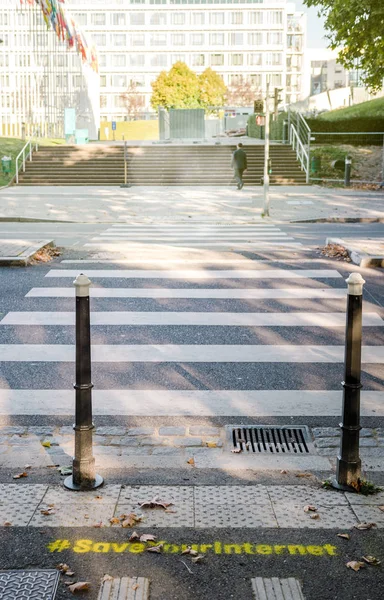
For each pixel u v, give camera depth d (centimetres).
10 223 2145
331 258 1306
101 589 347
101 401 657
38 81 5881
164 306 968
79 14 11225
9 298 1002
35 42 5919
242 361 762
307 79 11831
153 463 531
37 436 580
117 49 11244
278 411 638
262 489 474
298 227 1945
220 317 917
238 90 10881
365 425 606
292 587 351
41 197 2830
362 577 364
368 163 3497
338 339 834
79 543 395
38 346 802
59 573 364
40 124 5291
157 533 408
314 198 2705
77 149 3709
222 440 577
